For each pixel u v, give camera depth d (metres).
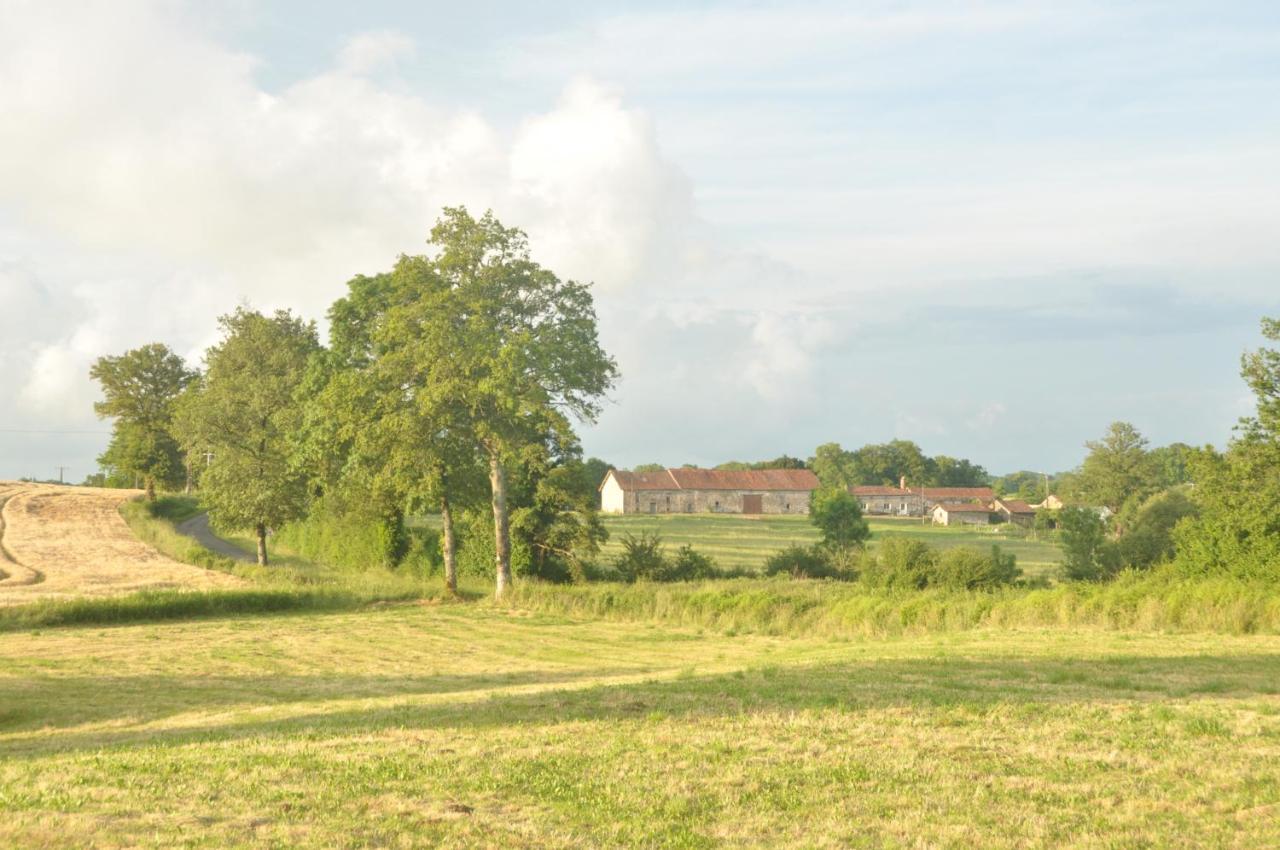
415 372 43.56
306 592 43.59
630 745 12.47
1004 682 17.70
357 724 14.84
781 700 15.75
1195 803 9.86
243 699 21.75
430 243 43.97
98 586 50.56
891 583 41.47
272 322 78.50
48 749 14.19
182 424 65.44
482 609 42.44
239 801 9.80
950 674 18.94
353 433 44.59
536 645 32.06
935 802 9.91
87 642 33.25
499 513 45.50
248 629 36.81
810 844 8.69
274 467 61.69
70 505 104.88
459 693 20.47
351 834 8.79
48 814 9.13
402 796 10.12
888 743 12.49
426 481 43.47
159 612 40.03
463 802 9.98
